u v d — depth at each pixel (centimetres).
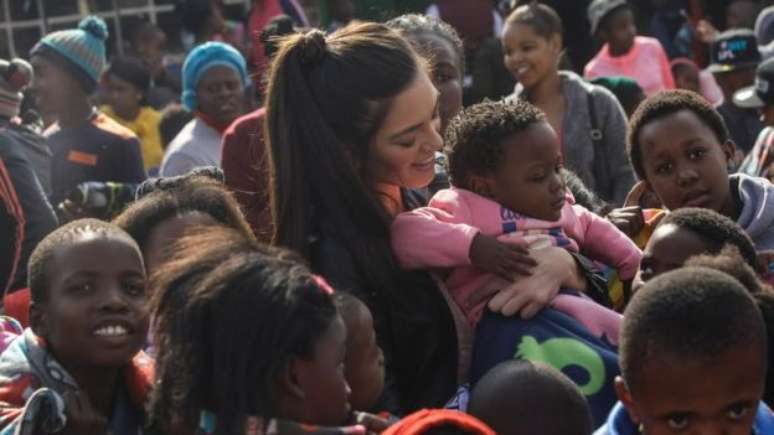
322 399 311
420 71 414
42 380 367
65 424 357
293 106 413
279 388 307
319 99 411
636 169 485
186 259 327
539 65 800
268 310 308
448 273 417
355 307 371
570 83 801
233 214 434
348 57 412
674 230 396
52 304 369
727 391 303
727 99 980
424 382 407
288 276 313
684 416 307
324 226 409
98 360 366
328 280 400
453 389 406
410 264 409
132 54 1301
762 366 308
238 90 817
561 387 362
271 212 423
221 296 311
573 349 393
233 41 1269
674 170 465
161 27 1356
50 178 796
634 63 1130
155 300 327
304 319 309
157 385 324
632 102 905
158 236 414
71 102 853
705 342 301
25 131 745
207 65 807
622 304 451
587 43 1201
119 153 850
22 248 675
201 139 813
